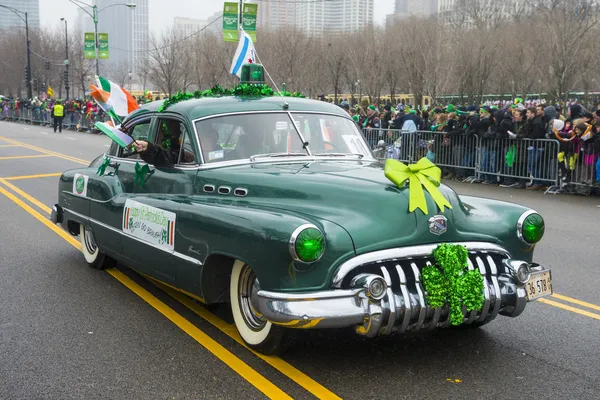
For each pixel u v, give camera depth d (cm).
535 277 446
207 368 430
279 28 4906
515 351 464
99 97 610
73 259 735
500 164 1423
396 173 427
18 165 1798
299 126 547
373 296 381
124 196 580
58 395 391
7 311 549
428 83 3881
